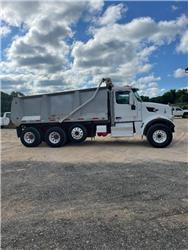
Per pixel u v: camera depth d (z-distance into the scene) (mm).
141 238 3373
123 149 10789
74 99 12148
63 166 7816
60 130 12133
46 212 4324
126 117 11625
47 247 3266
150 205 4418
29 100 12727
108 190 5277
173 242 3260
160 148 10773
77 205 4562
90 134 12320
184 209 4215
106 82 11727
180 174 6363
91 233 3551
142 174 6426
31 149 11812
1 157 9758
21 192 5391
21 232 3668
